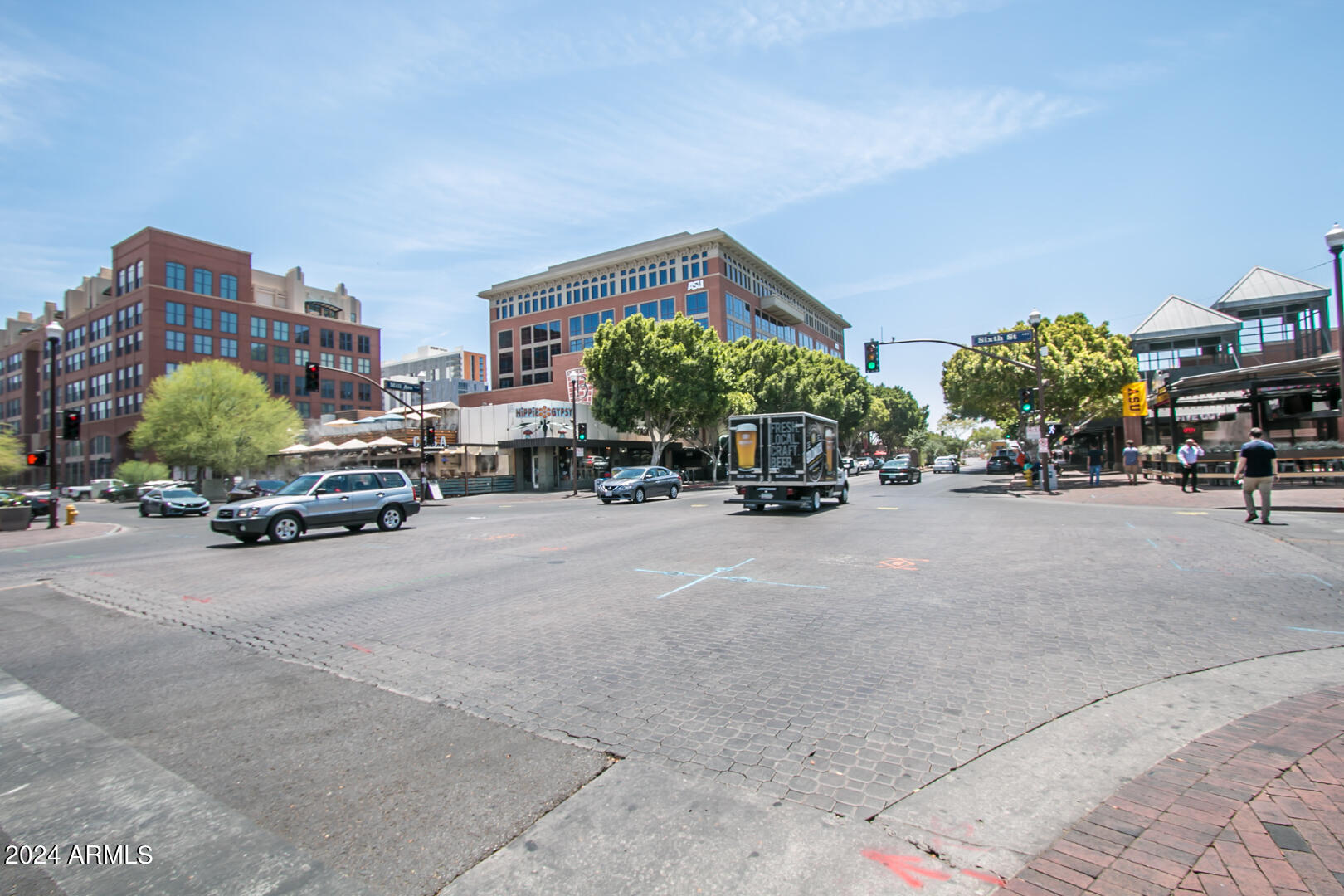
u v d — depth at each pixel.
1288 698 4.12
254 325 67.44
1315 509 15.22
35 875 2.65
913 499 24.08
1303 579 7.76
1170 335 43.62
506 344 71.69
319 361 73.19
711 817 2.97
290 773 3.48
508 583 8.76
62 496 54.47
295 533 14.81
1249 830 2.64
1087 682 4.52
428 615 7.04
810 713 4.11
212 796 3.26
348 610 7.40
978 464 93.75
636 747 3.71
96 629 6.88
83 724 4.23
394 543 13.77
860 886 2.46
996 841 2.71
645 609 7.04
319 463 47.72
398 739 3.88
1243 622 5.96
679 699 4.43
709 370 39.22
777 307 66.69
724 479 53.19
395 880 2.57
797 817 2.95
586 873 2.58
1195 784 3.05
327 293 81.38
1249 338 43.00
